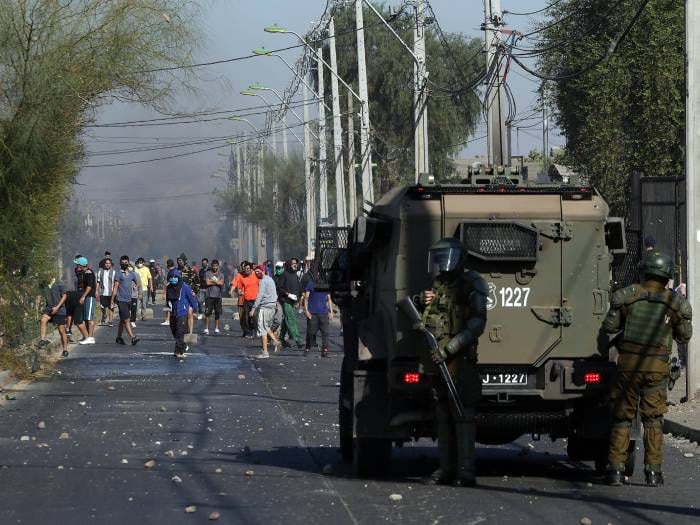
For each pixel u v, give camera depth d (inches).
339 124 4077.3
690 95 1514.5
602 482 1002.1
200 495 914.1
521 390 983.6
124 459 1107.9
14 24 1907.0
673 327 970.1
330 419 1456.7
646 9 2824.8
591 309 989.8
